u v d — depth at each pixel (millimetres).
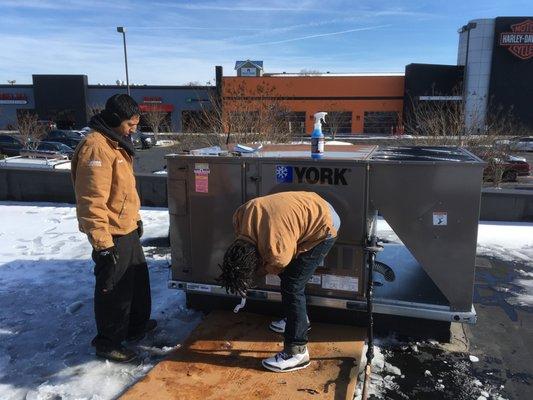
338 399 2582
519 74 39031
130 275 3051
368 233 3152
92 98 44969
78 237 5926
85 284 4395
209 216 3457
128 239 3018
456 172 2934
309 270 2812
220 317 3551
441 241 3043
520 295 4105
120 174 2889
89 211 2729
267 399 2588
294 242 2637
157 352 3201
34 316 3752
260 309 3600
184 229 3549
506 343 3305
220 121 10133
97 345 3068
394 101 39531
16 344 3314
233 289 2586
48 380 2865
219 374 2822
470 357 3115
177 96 43125
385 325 3377
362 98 39688
